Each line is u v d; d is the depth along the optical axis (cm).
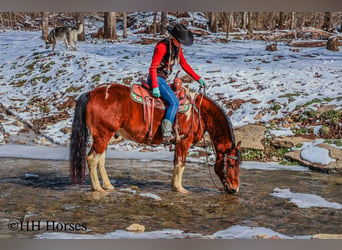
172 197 737
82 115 726
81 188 777
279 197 751
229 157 745
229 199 734
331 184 851
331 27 2994
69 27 2023
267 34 2855
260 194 768
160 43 718
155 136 739
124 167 955
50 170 911
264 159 1050
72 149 726
